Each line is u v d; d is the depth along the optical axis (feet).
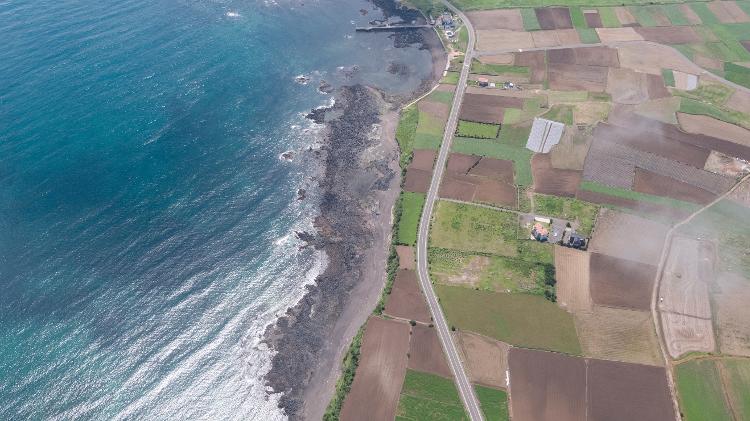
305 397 320.91
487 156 461.37
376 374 321.32
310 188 454.81
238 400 321.73
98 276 380.17
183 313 363.15
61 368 330.54
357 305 364.99
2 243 395.34
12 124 486.38
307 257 401.08
